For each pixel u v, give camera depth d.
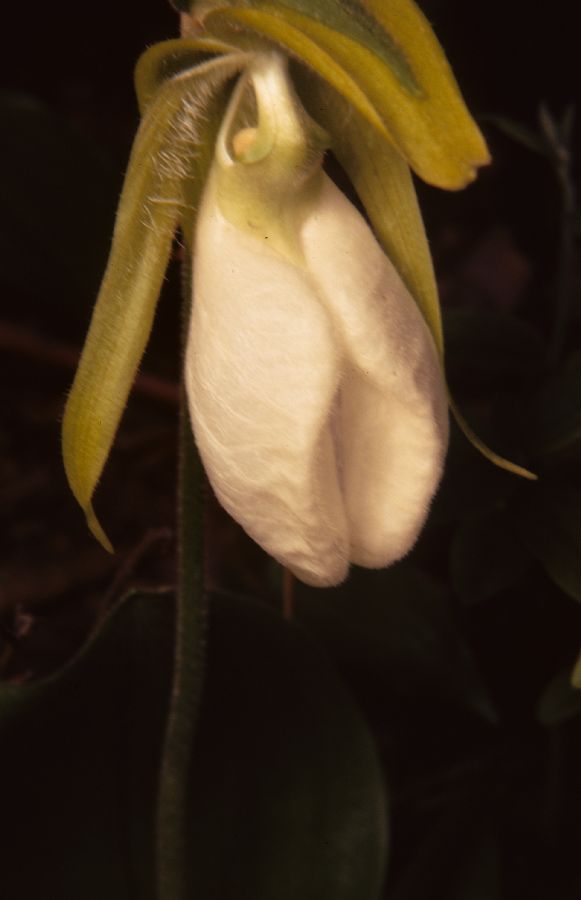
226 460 0.28
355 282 0.28
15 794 0.32
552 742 0.36
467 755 0.37
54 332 0.43
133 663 0.33
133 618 0.33
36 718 0.32
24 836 0.33
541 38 0.44
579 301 0.37
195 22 0.28
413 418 0.28
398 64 0.27
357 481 0.29
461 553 0.34
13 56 0.47
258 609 0.33
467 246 0.45
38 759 0.33
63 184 0.39
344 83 0.27
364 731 0.33
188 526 0.31
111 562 0.43
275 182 0.28
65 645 0.41
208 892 0.34
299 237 0.28
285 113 0.28
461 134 0.27
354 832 0.33
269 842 0.34
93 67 0.47
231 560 0.41
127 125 0.47
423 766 0.37
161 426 0.43
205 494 0.31
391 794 0.36
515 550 0.34
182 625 0.31
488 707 0.35
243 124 0.29
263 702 0.34
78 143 0.39
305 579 0.29
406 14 0.27
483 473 0.34
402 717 0.36
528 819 0.36
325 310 0.28
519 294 0.44
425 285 0.29
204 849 0.34
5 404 0.44
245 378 0.28
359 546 0.29
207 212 0.28
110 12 0.46
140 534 0.43
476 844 0.35
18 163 0.39
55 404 0.44
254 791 0.34
